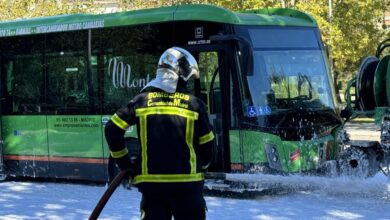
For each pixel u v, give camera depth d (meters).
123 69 11.33
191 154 4.84
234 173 10.23
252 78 10.15
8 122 12.73
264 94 10.24
